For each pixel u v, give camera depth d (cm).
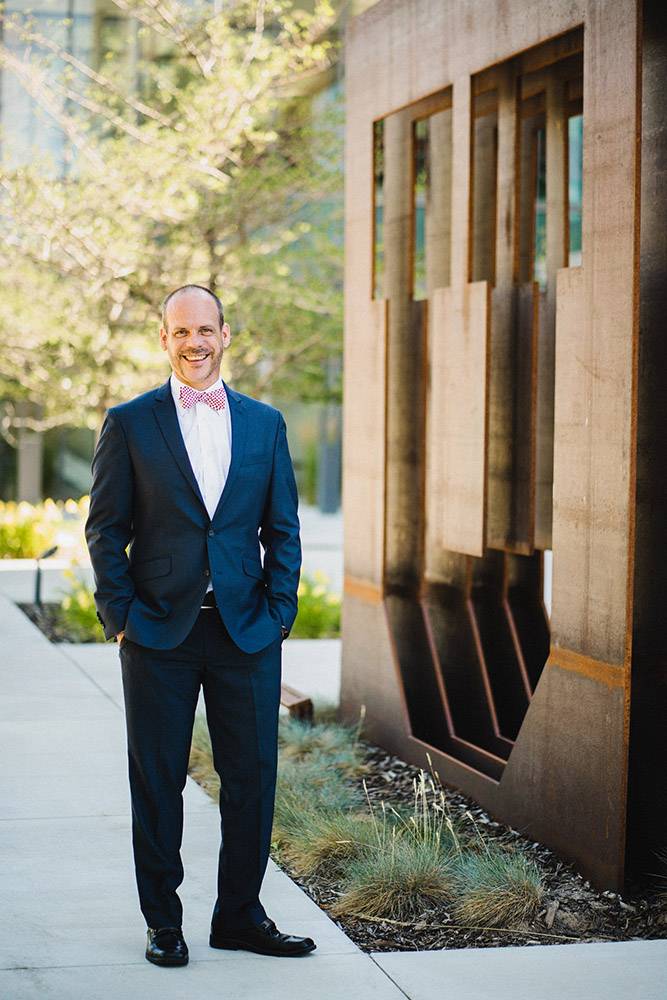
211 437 411
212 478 411
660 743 504
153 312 1247
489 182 664
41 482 2423
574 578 517
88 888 477
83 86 1279
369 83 721
